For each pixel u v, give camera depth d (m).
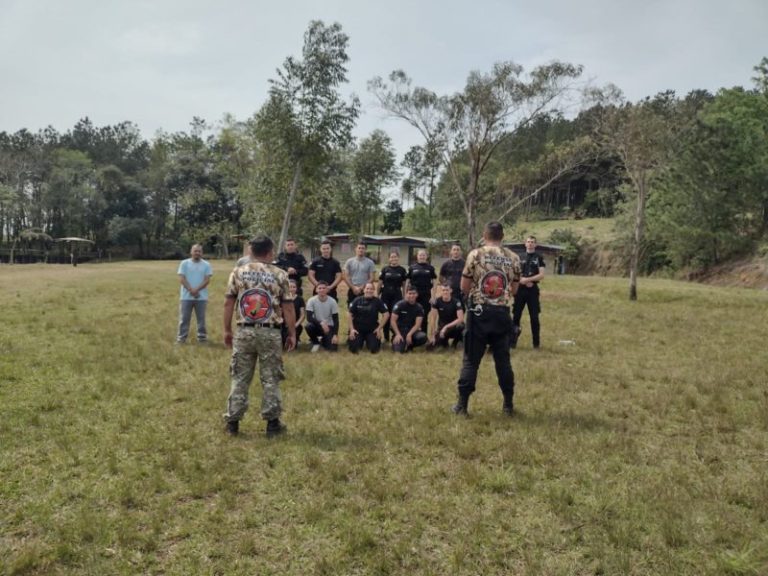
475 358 5.23
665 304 16.48
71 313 12.02
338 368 7.11
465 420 5.03
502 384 5.23
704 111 35.19
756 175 33.09
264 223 22.31
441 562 2.85
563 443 4.43
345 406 5.52
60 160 62.81
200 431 4.69
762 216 35.97
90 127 74.62
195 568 2.78
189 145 60.97
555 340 9.75
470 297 5.25
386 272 9.35
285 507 3.41
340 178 38.16
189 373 6.73
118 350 7.94
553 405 5.59
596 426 4.91
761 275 32.38
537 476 3.86
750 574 2.74
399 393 6.05
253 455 4.20
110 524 3.14
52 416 4.98
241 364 4.67
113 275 25.59
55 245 60.84
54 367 6.81
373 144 40.50
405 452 4.31
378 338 8.67
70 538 3.00
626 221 40.72
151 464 3.98
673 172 34.72
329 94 19.33
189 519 3.25
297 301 9.17
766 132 33.50
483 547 2.98
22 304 13.41
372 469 3.92
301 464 4.02
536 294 8.94
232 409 4.61
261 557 2.89
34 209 61.59
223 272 28.62
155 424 4.82
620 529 3.10
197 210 55.62
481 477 3.79
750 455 4.28
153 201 66.06
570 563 2.84
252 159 29.58
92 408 5.23
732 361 7.82
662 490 3.59
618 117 17.73
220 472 3.85
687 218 35.97
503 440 4.48
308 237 27.75
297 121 19.36
